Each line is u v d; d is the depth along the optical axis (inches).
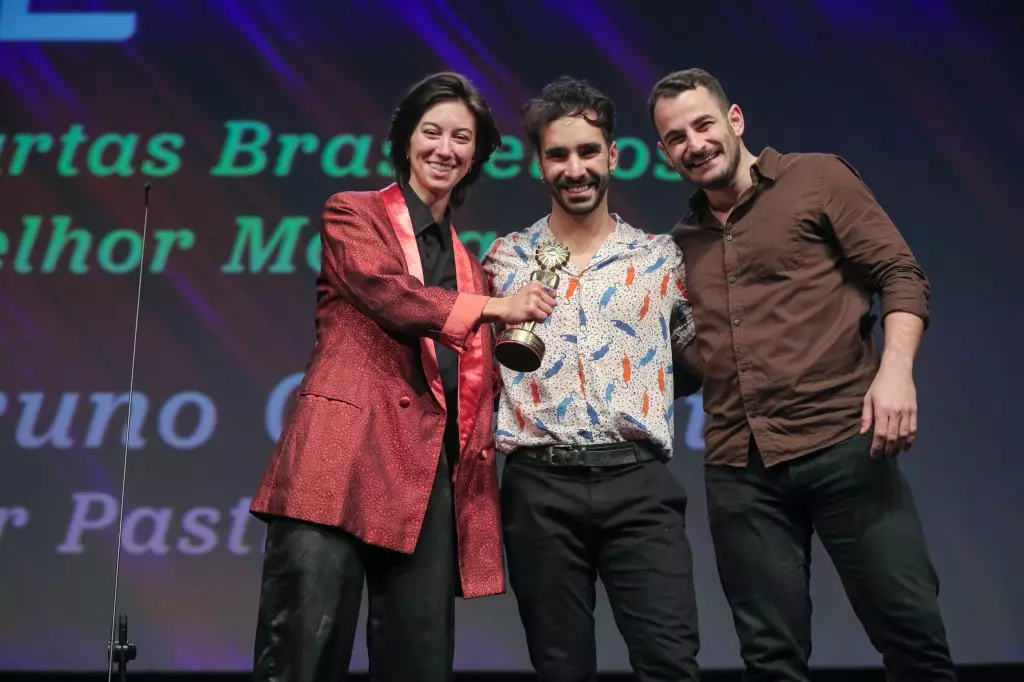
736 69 150.9
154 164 148.9
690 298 89.6
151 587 136.6
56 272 145.3
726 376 87.3
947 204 146.1
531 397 83.0
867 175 147.6
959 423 139.9
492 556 79.5
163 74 151.7
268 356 143.8
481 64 151.7
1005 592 135.6
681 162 89.1
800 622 84.7
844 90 149.9
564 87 85.5
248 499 139.6
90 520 138.2
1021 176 146.4
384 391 76.6
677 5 152.6
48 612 135.4
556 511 81.5
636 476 81.7
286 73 151.9
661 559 80.6
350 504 73.1
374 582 77.3
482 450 80.8
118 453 140.4
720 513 87.1
